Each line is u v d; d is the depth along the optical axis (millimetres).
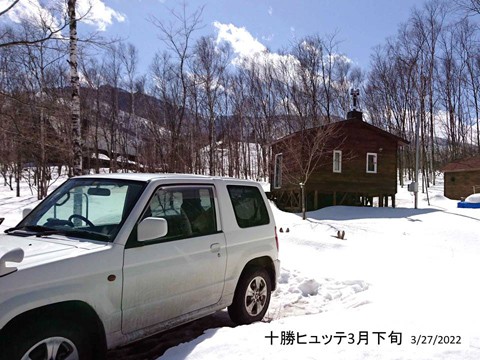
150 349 3684
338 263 7594
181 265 3410
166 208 3488
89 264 2744
